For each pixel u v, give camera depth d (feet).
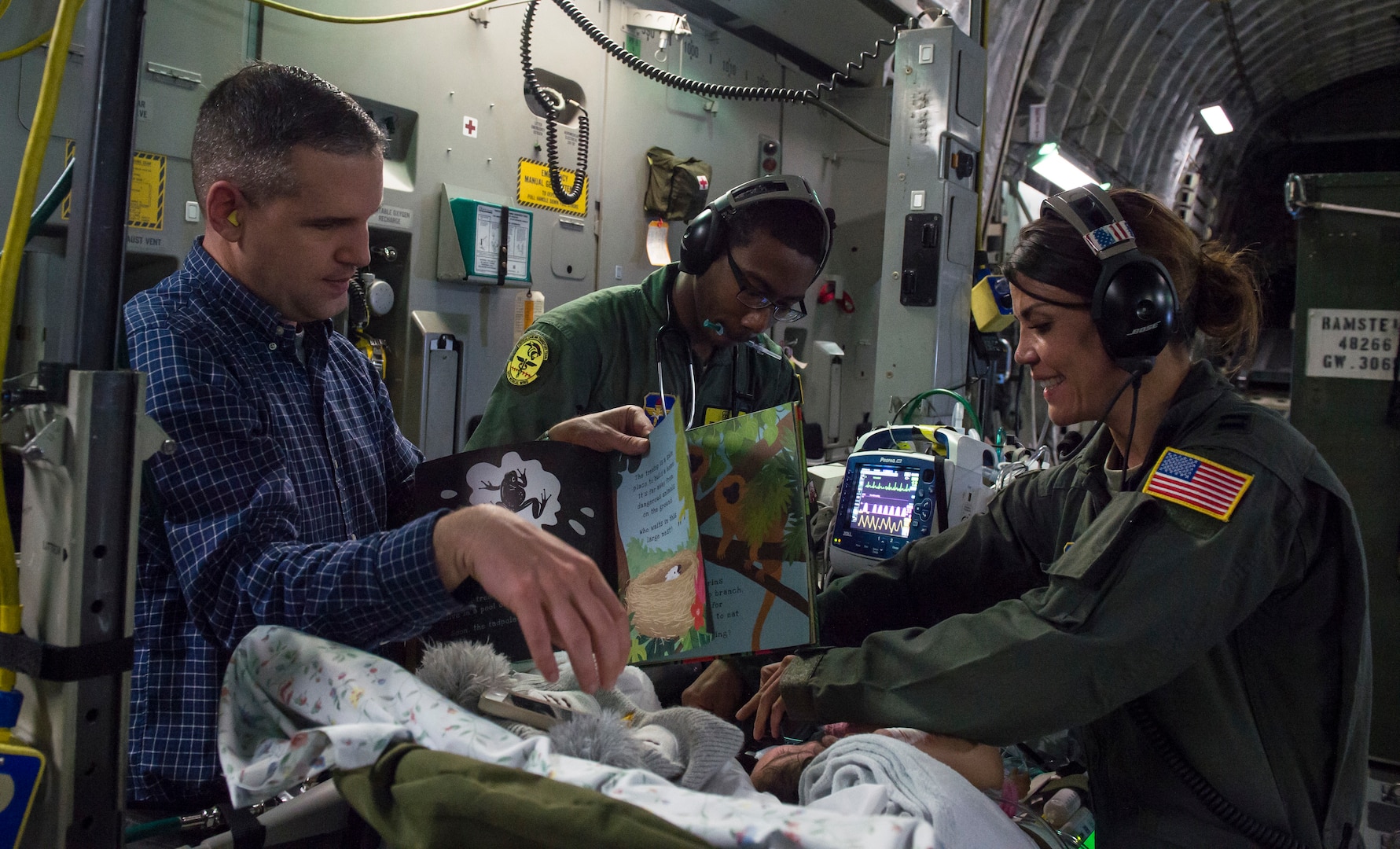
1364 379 7.94
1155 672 3.08
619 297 5.11
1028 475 4.52
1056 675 3.11
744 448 3.34
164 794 3.04
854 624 4.47
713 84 10.23
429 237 7.63
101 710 2.15
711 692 4.02
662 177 9.66
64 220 5.34
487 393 8.21
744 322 4.66
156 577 3.04
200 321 3.09
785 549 3.18
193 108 6.05
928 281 9.45
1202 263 3.75
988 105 14.83
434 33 7.50
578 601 2.25
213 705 3.01
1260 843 3.30
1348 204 7.92
